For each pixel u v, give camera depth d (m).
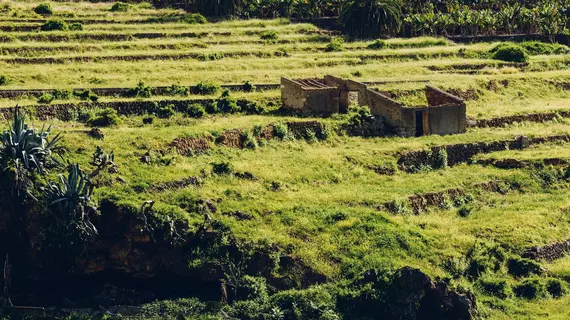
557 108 115.19
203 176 86.62
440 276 77.19
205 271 76.62
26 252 78.12
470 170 97.75
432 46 141.25
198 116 101.88
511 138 103.44
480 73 128.88
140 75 115.62
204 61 123.88
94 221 78.00
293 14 151.75
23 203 78.12
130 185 82.25
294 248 78.62
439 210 89.38
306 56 130.12
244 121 98.69
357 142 99.69
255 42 136.38
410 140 100.62
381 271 75.38
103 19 140.88
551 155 100.00
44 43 126.62
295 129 98.75
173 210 78.69
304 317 73.25
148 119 98.38
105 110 97.88
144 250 77.31
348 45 138.25
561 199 92.75
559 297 79.62
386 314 73.81
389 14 143.50
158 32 135.38
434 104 108.75
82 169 83.56
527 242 83.94
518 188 95.00
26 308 74.50
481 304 77.06
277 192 86.88
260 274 76.88
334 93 103.00
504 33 154.50
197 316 73.44
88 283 77.69
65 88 106.62
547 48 142.62
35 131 83.56
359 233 80.81
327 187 89.88
